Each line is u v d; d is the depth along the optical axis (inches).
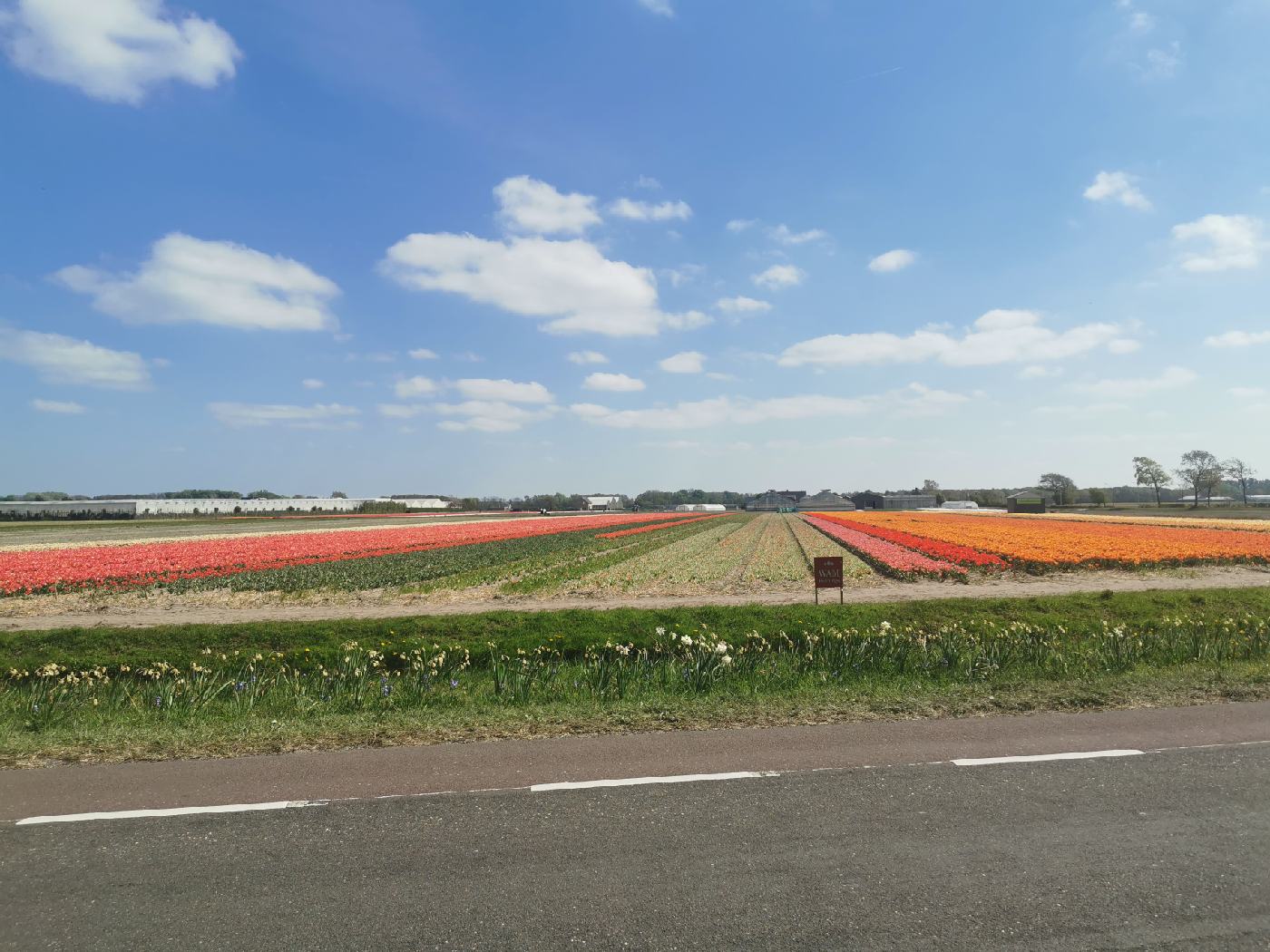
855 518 4421.8
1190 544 1627.7
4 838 239.1
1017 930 181.5
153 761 322.7
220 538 2416.3
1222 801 257.0
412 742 346.6
